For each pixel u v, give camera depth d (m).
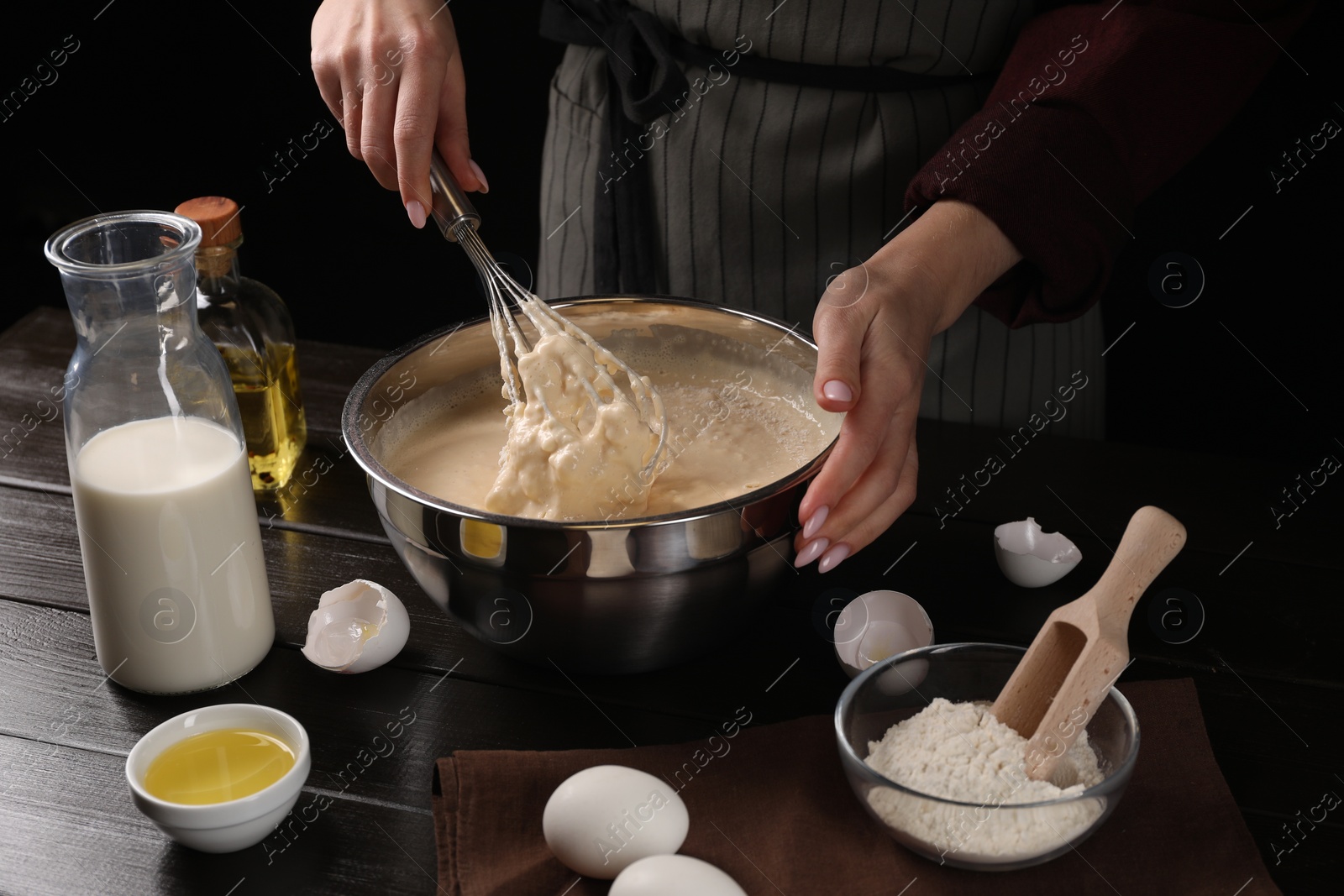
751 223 1.24
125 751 0.80
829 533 0.81
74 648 0.90
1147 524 0.73
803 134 1.19
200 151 2.35
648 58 1.22
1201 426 2.09
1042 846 0.66
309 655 0.87
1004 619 0.92
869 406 0.83
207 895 0.69
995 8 1.14
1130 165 1.05
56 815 0.75
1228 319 2.01
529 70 2.20
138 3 2.22
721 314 1.00
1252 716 0.83
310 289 2.43
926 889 0.68
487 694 0.86
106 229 0.79
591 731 0.82
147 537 0.78
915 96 1.17
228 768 0.74
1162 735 0.79
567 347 0.87
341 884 0.70
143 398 0.81
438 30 1.03
